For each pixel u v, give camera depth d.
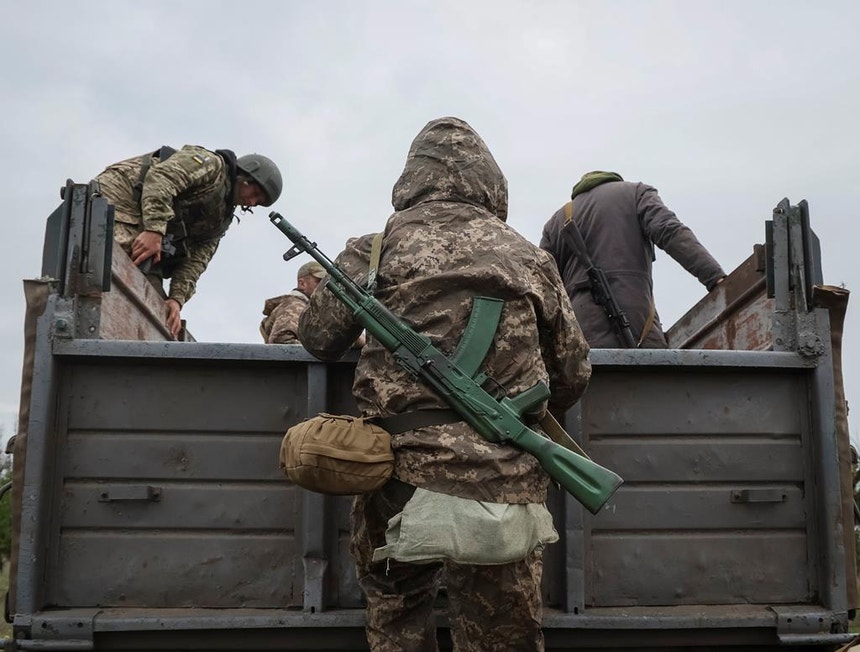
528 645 2.46
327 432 2.33
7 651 2.62
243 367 2.83
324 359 2.73
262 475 2.80
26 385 2.76
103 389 2.80
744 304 3.46
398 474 2.38
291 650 2.74
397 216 2.65
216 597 2.75
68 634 2.61
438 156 2.67
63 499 2.75
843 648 2.72
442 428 2.36
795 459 2.93
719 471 2.90
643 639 2.78
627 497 2.87
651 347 4.23
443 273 2.47
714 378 2.94
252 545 2.77
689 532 2.88
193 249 4.69
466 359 2.39
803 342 2.91
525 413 2.43
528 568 2.42
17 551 2.63
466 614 2.42
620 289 4.21
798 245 2.98
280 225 2.50
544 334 2.65
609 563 2.84
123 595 2.73
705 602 2.85
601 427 2.90
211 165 4.35
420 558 2.26
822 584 2.84
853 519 2.89
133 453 2.78
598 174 4.51
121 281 3.24
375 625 2.58
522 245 2.59
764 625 2.75
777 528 2.90
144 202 4.10
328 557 2.77
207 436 2.81
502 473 2.32
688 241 4.07
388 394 2.43
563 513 2.80
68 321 2.75
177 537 2.76
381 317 2.43
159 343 2.75
